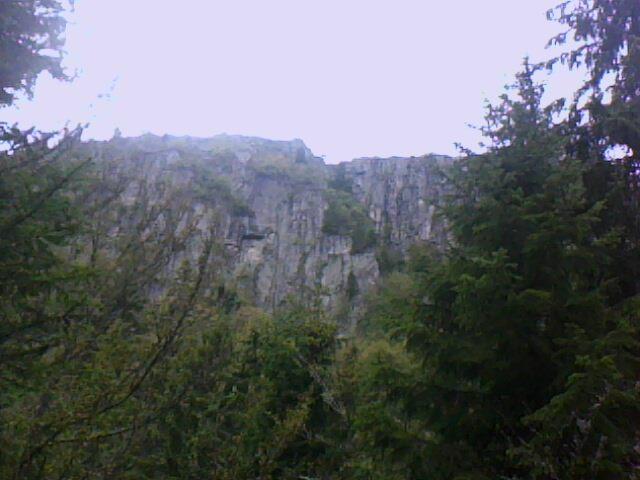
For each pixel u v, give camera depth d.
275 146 99.44
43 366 4.60
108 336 5.01
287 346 9.83
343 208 74.56
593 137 7.75
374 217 76.50
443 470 5.65
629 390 5.01
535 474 4.91
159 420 5.46
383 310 6.96
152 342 5.01
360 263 62.03
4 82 6.01
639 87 7.73
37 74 6.06
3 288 4.57
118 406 4.62
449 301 6.44
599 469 4.87
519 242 6.25
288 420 6.41
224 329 6.13
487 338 5.89
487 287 5.61
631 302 5.68
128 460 5.00
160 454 6.42
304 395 7.62
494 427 5.91
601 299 5.79
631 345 5.21
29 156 4.91
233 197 73.75
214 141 95.00
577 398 4.83
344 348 10.28
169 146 78.12
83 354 5.01
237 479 5.98
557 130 7.54
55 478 4.29
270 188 80.44
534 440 5.03
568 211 5.96
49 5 5.93
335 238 69.00
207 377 5.47
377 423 5.90
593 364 4.68
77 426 4.42
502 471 5.67
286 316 10.73
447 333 6.20
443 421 6.02
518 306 5.72
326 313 11.56
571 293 5.90
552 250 5.98
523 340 5.88
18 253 4.73
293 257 66.44
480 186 6.55
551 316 5.86
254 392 7.42
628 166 7.49
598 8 8.23
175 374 5.24
